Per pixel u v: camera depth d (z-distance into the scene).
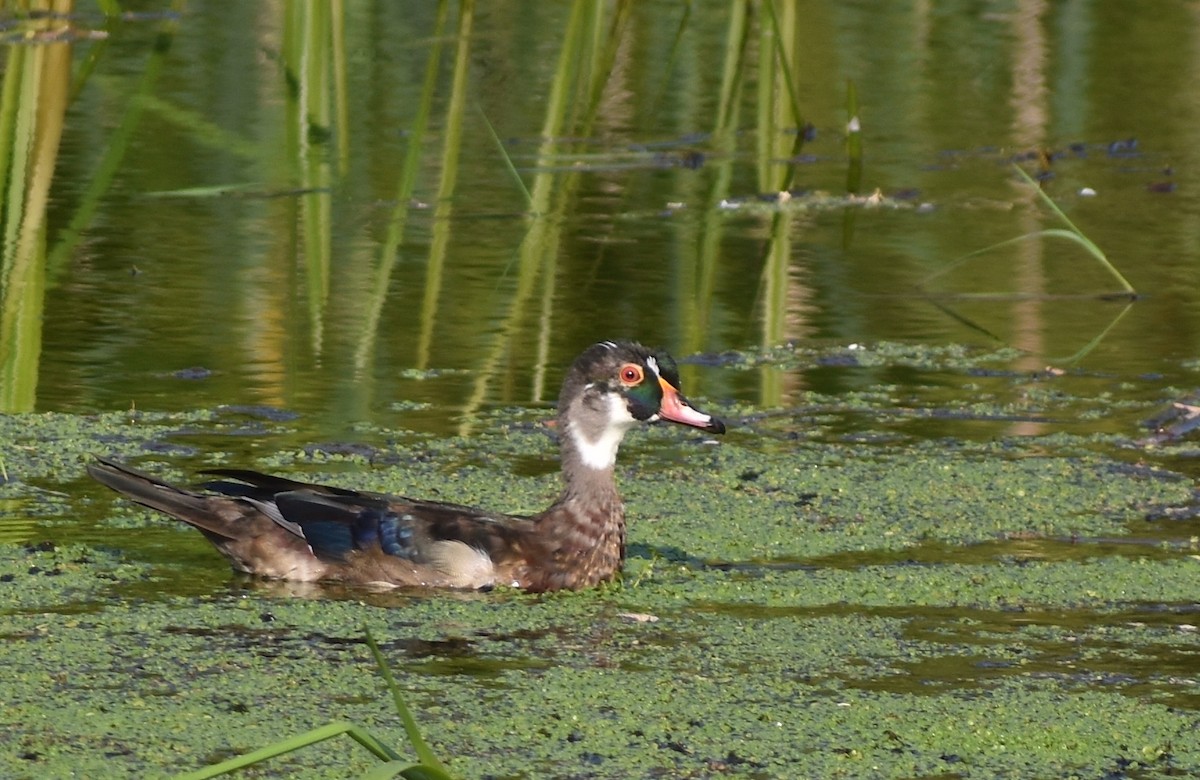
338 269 19.03
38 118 22.38
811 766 8.84
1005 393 16.17
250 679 9.87
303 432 14.62
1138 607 11.34
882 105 26.52
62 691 9.60
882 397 16.05
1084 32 29.77
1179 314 18.42
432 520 11.93
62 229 19.98
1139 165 24.02
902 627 10.95
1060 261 20.20
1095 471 14.13
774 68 23.94
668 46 28.53
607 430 11.97
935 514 13.20
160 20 28.78
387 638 10.66
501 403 15.57
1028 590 11.62
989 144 25.02
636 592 11.70
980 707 9.62
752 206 21.89
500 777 8.62
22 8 25.86
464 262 19.47
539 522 11.97
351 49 27.50
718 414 15.57
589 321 17.75
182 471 13.54
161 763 8.70
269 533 11.84
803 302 18.64
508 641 10.66
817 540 12.66
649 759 8.89
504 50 27.97
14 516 12.73
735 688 9.88
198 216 20.72
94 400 15.23
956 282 19.47
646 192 22.67
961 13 30.80
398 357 16.61
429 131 24.34
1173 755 9.03
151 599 11.25
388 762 6.81
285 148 23.23
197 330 17.09
